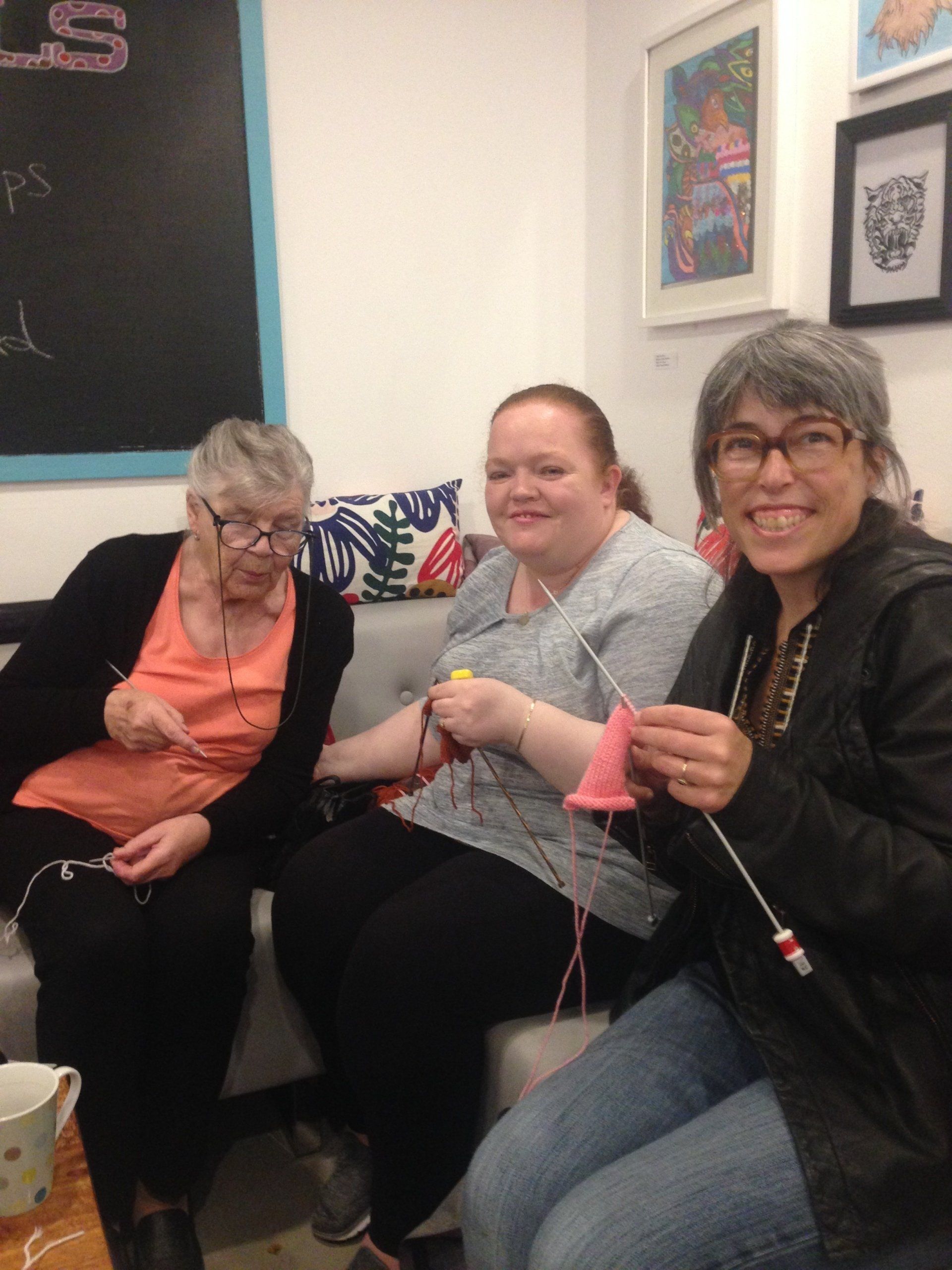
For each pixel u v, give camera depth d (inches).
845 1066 37.4
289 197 91.3
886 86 70.9
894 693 37.2
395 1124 50.2
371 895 57.9
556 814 56.0
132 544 65.7
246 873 61.6
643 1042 44.0
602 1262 34.9
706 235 87.0
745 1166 36.2
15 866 58.3
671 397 94.9
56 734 60.6
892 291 71.9
